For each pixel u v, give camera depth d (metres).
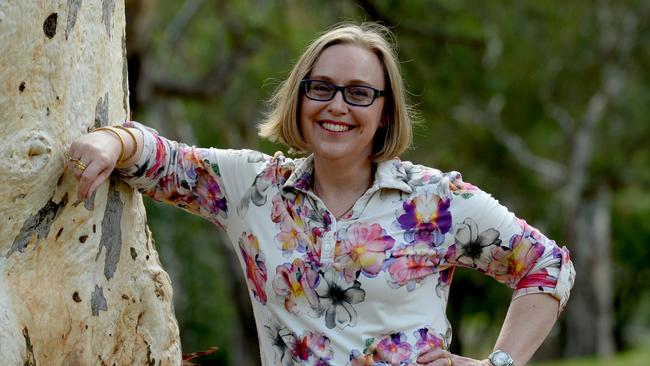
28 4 3.29
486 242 3.79
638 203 31.59
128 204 3.88
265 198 3.80
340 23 4.29
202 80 17.83
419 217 3.74
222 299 24.52
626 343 38.03
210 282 24.44
